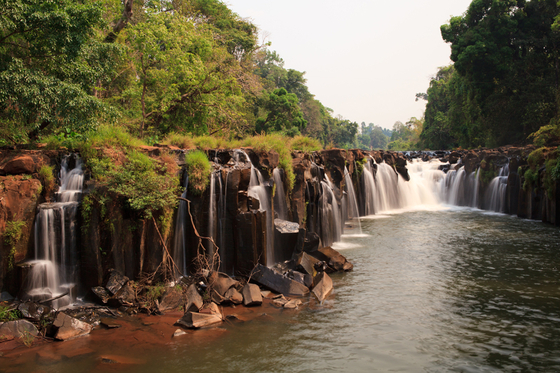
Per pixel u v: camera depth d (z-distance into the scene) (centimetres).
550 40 4756
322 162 2264
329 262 1584
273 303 1209
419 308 1192
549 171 2592
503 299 1269
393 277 1500
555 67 4838
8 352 866
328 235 2022
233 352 905
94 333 970
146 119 2405
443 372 841
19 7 1208
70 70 1409
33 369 805
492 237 2223
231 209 1401
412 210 3441
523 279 1472
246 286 1237
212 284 1223
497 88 5069
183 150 1545
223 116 2873
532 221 2784
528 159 2923
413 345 959
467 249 1944
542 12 4816
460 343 972
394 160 3709
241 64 3139
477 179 3541
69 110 1301
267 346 938
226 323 1062
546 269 1595
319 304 1218
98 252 1146
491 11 4847
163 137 2488
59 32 1307
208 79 2669
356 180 2952
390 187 3528
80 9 1372
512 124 5012
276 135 1945
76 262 1162
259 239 1409
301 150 2059
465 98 5841
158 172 1326
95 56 1495
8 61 1259
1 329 910
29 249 1118
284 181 1738
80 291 1154
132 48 2245
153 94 2628
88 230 1146
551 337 1002
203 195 1370
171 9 3391
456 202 3731
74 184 1270
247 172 1442
